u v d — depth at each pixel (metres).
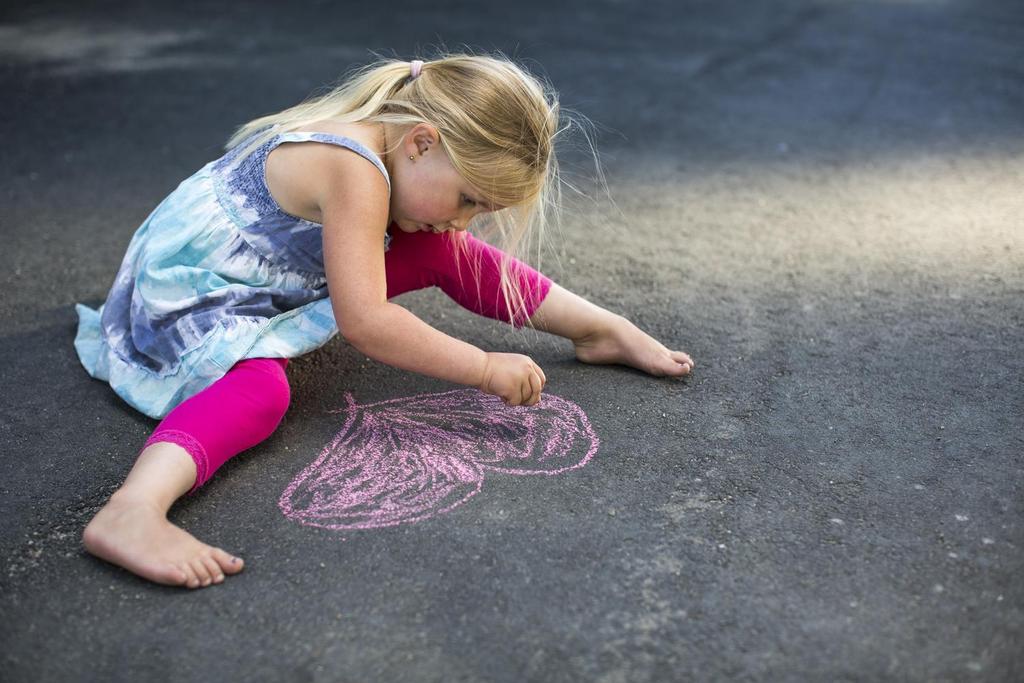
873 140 4.29
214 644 1.55
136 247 2.30
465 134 1.93
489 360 2.07
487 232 2.49
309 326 2.15
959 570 1.69
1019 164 3.95
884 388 2.31
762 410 2.22
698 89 5.05
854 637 1.55
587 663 1.50
